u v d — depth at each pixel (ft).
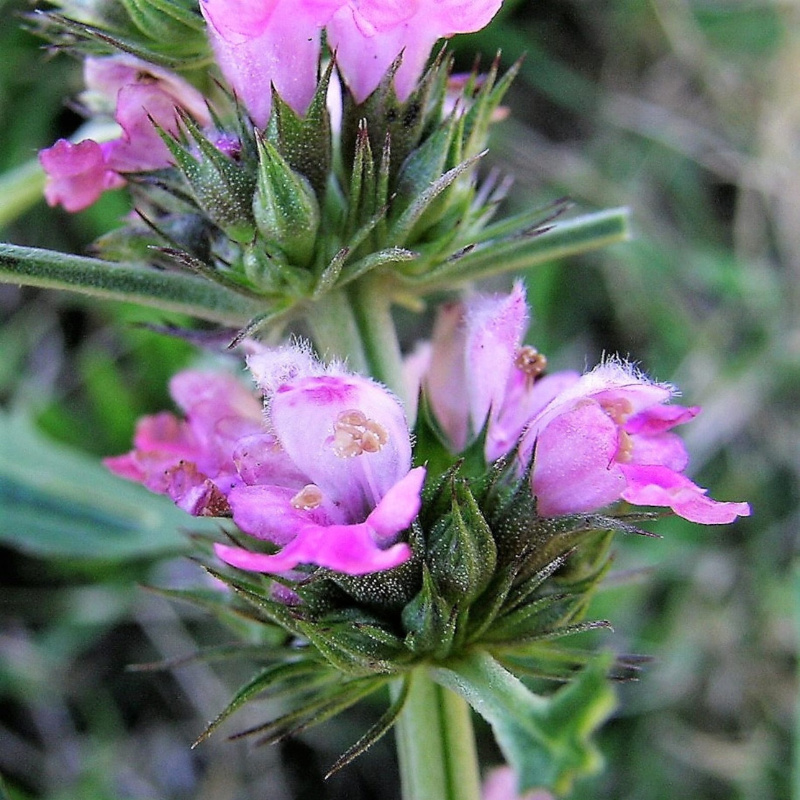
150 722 0.88
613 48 1.05
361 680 0.57
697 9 1.03
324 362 0.59
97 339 0.94
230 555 0.51
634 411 0.57
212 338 0.62
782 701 0.86
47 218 0.94
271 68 0.57
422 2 0.57
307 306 0.60
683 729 0.86
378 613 0.56
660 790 0.83
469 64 1.00
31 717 0.86
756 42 1.02
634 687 0.84
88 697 0.87
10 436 0.78
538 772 0.48
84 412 0.93
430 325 0.94
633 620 0.86
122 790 0.85
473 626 0.56
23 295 0.95
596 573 0.58
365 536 0.52
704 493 0.55
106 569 0.87
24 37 0.93
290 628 0.56
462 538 0.55
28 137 0.93
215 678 0.86
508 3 0.97
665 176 1.03
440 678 0.56
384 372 0.60
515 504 0.56
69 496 0.77
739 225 1.02
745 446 0.95
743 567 0.90
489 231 0.60
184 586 0.64
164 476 0.60
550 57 1.06
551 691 0.78
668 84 1.04
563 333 0.98
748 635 0.88
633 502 0.55
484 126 0.60
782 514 0.93
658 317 0.97
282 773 0.85
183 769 0.86
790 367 0.96
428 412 0.58
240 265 0.58
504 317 0.59
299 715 0.57
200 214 0.59
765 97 1.02
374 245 0.58
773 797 0.84
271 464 0.56
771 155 1.01
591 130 1.06
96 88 0.61
